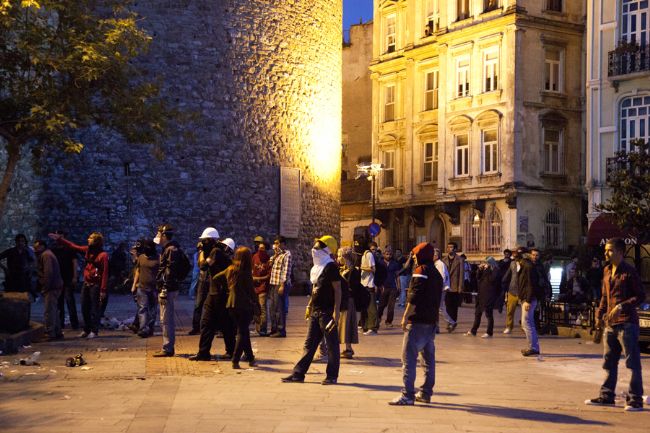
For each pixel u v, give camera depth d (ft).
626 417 32.04
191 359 46.47
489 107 132.46
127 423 29.07
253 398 34.37
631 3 106.52
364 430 28.27
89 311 58.44
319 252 39.04
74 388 36.86
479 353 53.26
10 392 35.78
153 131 72.74
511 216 129.29
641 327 55.77
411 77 150.41
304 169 120.37
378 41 159.74
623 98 106.93
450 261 69.05
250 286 43.62
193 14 109.29
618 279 34.50
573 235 133.08
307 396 35.09
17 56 62.03
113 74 65.16
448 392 36.94
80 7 69.67
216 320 46.75
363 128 180.86
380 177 157.99
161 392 35.73
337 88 129.08
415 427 28.94
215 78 110.42
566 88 132.87
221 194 110.83
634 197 68.80
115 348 52.16
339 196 131.03
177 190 108.58
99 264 58.54
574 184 132.98
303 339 58.49
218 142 110.63
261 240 61.11
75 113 64.90
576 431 29.17
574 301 72.49
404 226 153.17
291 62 117.80
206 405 32.68
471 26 134.72
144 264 58.29
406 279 98.53
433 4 146.30
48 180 107.24
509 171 128.98
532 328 51.98
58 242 64.03
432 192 145.59
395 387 37.99
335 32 127.75
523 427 29.53
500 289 66.54
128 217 106.93
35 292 69.97
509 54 129.18
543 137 131.03
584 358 51.01
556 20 131.23
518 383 40.32
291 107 117.91
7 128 61.98
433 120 146.00
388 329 68.95
